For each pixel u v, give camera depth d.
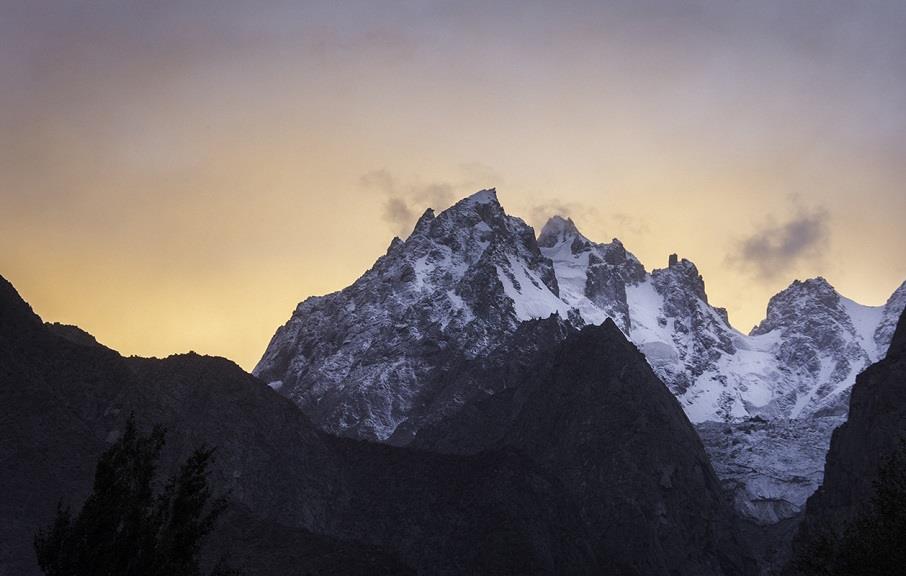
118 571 148.88
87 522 150.62
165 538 151.75
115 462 156.00
